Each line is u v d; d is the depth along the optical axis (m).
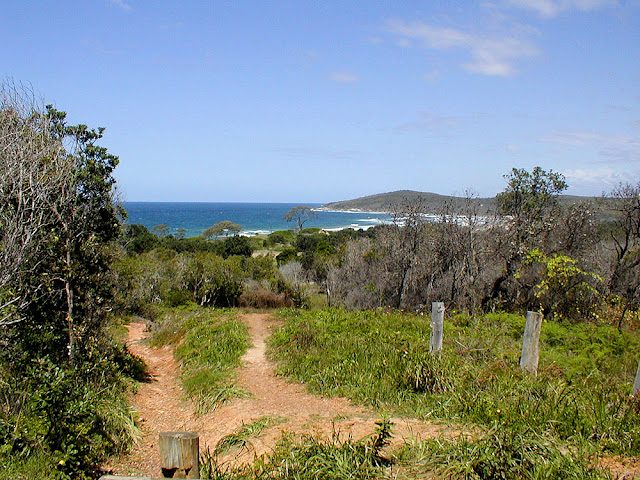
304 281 25.77
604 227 15.59
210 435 6.82
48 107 7.61
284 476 4.41
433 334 7.80
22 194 6.62
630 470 4.04
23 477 4.74
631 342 8.71
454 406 6.07
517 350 8.27
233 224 75.94
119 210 8.82
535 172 16.31
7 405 5.82
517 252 14.40
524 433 4.57
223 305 22.42
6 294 6.59
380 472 4.29
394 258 19.41
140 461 6.19
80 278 7.85
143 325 17.98
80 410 5.53
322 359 9.44
